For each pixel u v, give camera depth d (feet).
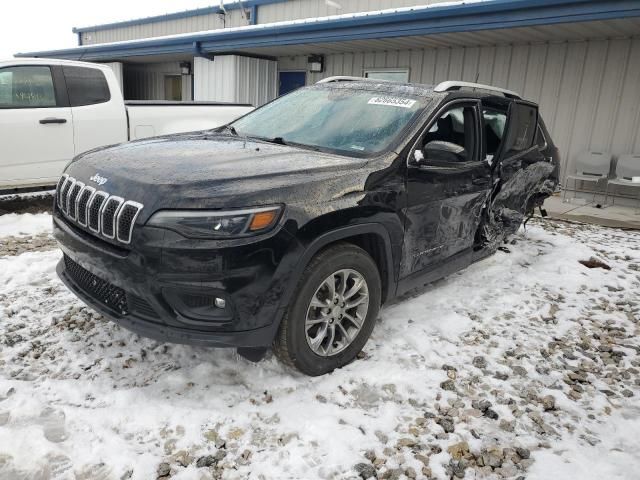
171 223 8.62
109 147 12.19
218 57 43.52
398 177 11.21
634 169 27.48
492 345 12.24
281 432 8.74
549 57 30.89
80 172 10.71
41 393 9.37
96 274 9.70
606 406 10.18
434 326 12.84
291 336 9.61
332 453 8.29
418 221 11.90
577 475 8.19
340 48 37.65
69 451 7.93
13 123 20.30
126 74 62.69
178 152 11.12
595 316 14.21
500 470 8.30
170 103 25.05
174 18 57.72
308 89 15.31
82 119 22.03
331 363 10.48
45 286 14.01
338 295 10.33
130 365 10.50
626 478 8.16
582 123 30.40
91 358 10.68
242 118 15.35
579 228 24.25
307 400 9.63
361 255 10.50
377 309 11.25
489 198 14.83
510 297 14.96
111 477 7.55
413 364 11.10
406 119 12.30
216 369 10.40
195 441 8.43
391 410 9.48
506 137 15.38
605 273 17.51
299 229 9.16
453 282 16.05
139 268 8.81
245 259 8.68
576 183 31.01
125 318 9.49
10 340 11.20
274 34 36.17
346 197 10.03
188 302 8.95
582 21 23.58
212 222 8.59
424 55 35.76
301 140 12.80
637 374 11.44
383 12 29.99
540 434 9.24
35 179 21.26
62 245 10.68
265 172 9.66
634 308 14.88
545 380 10.94
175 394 9.59
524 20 25.00
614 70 28.84
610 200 30.25
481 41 31.55
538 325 13.47
